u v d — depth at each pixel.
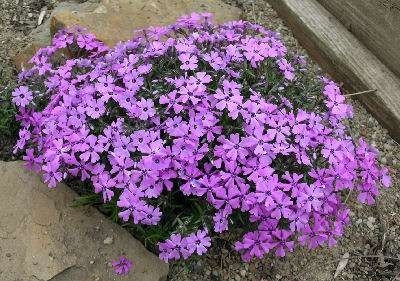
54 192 0.37
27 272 0.34
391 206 0.43
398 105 0.46
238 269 0.39
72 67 0.39
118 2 0.49
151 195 0.32
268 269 0.39
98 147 0.33
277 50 0.39
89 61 0.39
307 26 0.52
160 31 0.40
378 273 0.40
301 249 0.40
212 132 0.33
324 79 0.40
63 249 0.35
